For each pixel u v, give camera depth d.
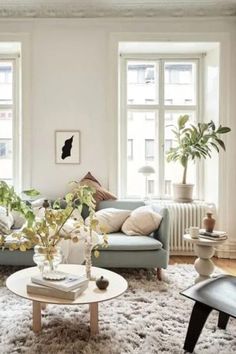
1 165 4.74
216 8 4.28
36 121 4.36
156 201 4.56
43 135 4.37
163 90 4.82
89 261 2.36
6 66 4.77
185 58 4.80
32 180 4.36
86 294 2.09
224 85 4.36
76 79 4.36
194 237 3.12
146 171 4.37
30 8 4.25
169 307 2.62
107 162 4.39
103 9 4.29
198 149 4.30
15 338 2.10
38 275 2.24
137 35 4.33
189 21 4.34
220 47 4.35
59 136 4.37
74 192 2.36
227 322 2.33
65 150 4.38
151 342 2.09
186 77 4.82
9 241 3.13
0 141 4.75
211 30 4.34
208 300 1.95
